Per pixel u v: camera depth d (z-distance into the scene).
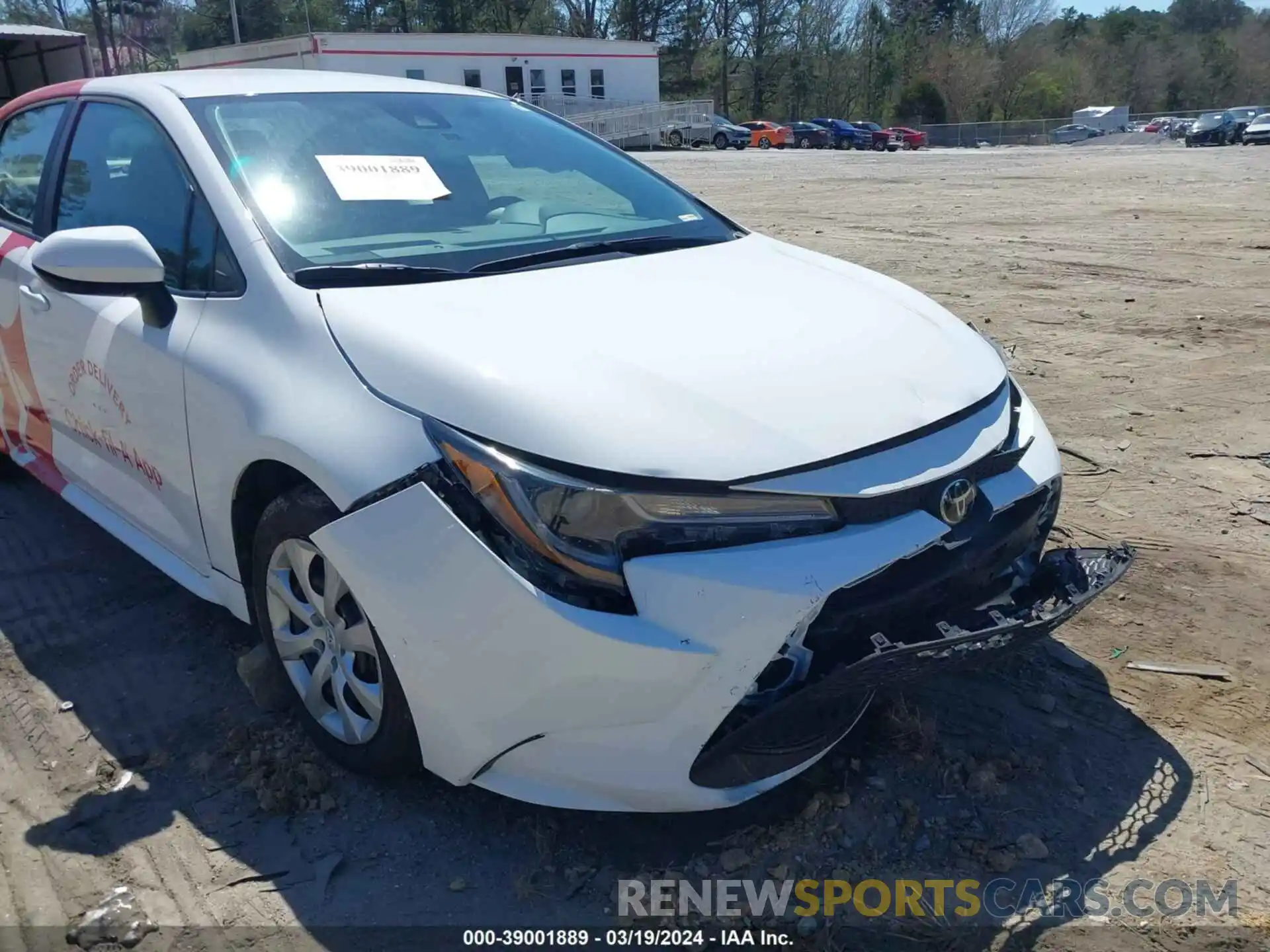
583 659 2.08
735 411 2.21
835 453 2.20
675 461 2.10
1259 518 4.06
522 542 2.11
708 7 69.31
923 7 81.81
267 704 2.96
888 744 2.78
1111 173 20.62
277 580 2.68
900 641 2.29
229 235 2.79
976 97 72.88
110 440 3.27
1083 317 7.22
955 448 2.38
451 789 2.66
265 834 2.53
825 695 2.18
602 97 39.50
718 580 2.07
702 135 44.00
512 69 36.41
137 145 3.25
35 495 4.59
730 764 2.21
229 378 2.60
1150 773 2.70
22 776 2.76
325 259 2.73
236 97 3.24
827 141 48.56
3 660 3.28
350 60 32.56
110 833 2.54
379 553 2.25
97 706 3.05
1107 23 98.06
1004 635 2.32
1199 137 43.06
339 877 2.40
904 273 8.99
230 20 58.72
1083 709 2.96
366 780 2.70
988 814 2.56
